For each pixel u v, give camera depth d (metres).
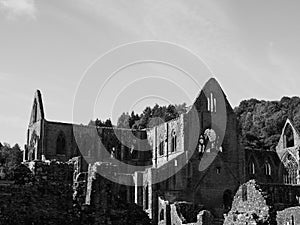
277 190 99.88
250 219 52.34
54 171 52.38
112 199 53.69
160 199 97.44
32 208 47.25
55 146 121.69
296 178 126.50
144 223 55.03
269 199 53.69
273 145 178.62
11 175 55.62
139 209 56.06
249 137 186.12
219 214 102.25
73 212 49.62
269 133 188.75
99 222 50.72
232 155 113.06
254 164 130.00
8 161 151.25
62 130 123.06
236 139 114.44
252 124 197.25
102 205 51.75
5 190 47.66
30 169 52.78
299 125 188.62
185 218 91.81
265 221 52.41
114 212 52.88
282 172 130.62
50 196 49.81
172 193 101.88
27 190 48.66
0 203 46.19
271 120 191.00
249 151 130.38
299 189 102.06
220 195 109.31
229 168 111.81
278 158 132.62
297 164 126.75
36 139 122.19
